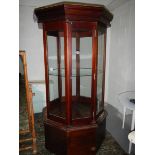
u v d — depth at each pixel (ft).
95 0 8.66
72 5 4.05
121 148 6.30
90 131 5.19
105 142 6.70
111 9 9.91
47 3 8.95
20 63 5.05
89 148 5.38
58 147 5.47
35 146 5.92
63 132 5.08
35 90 9.48
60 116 5.33
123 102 6.86
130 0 7.95
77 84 6.73
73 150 5.19
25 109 5.46
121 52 9.24
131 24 7.97
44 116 5.93
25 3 8.91
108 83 11.41
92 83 5.05
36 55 10.09
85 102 6.75
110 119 9.04
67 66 4.64
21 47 9.67
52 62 5.79
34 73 10.27
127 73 8.64
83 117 5.24
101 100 6.03
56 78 6.34
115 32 9.90
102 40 5.44
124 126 8.21
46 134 5.82
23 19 9.45
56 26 4.61
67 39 4.45
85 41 5.79
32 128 5.68
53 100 6.23
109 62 11.05
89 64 5.56
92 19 4.46
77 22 4.40
